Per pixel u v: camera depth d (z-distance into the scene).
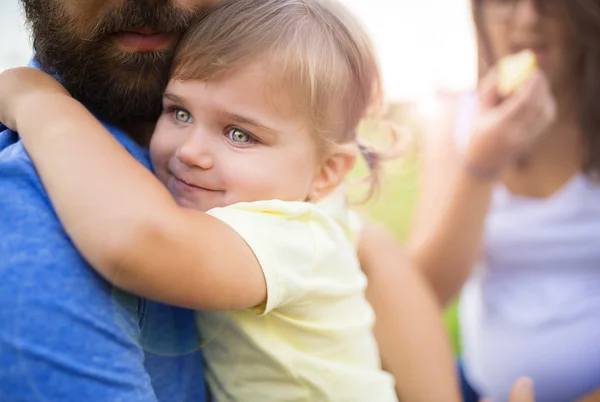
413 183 2.15
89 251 0.75
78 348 0.73
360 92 1.20
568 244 2.03
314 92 1.05
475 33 2.11
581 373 2.00
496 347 2.09
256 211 0.93
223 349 0.98
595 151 1.99
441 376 1.40
